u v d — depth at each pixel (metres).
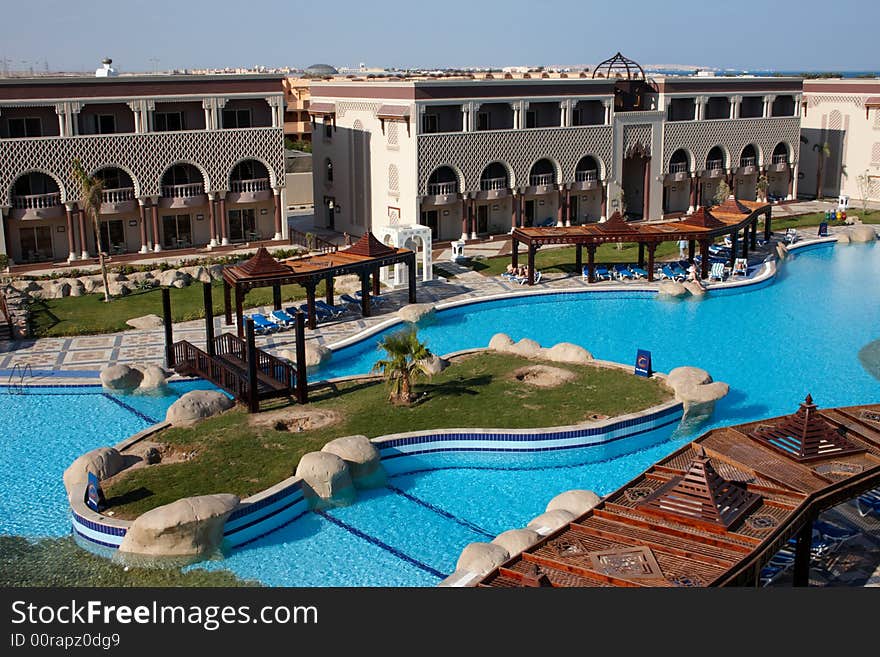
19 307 40.69
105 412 30.38
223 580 20.05
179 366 32.59
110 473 24.31
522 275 47.97
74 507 22.20
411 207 55.62
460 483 25.28
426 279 48.09
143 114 51.06
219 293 45.91
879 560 19.61
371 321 40.44
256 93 54.12
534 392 30.16
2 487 24.70
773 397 31.03
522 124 58.59
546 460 26.75
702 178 68.69
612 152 62.84
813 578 18.89
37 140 47.97
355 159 60.66
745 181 74.00
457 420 27.70
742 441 21.45
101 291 45.75
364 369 35.31
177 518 20.64
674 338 38.25
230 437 26.86
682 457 20.64
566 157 60.66
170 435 27.09
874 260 54.56
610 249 55.94
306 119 107.56
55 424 29.30
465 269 50.94
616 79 64.25
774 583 18.73
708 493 17.69
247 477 24.06
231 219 55.97
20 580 19.92
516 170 58.62
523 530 20.03
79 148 49.12
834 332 38.88
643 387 30.42
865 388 31.80
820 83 77.31
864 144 75.12
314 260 40.50
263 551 21.44
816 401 30.59
